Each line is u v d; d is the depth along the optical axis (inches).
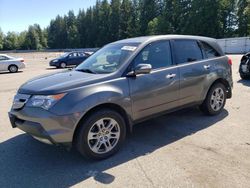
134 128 215.5
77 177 147.1
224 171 146.9
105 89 162.1
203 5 2199.8
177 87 199.5
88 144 158.6
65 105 150.0
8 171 155.7
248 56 411.8
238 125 214.4
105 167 156.7
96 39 3983.8
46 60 1524.4
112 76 169.2
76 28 4335.6
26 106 157.2
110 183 140.0
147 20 3120.1
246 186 133.2
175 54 204.1
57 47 4827.8
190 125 218.1
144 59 185.0
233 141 184.9
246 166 151.4
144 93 179.6
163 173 147.3
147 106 183.5
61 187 138.4
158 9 3093.0
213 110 235.1
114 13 3683.6
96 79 164.4
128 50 185.3
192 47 218.8
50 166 160.2
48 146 187.3
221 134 197.5
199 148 175.9
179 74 200.2
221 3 2150.6
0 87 462.0
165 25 2534.5
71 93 153.6
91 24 4067.4
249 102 281.1
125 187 136.0
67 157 170.7
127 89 171.3
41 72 753.0
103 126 163.9
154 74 185.6
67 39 4616.1
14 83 512.4
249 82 398.6
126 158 166.2
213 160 159.3
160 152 172.4
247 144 179.5
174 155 167.5
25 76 645.3
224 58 240.8
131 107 174.4
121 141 172.2
